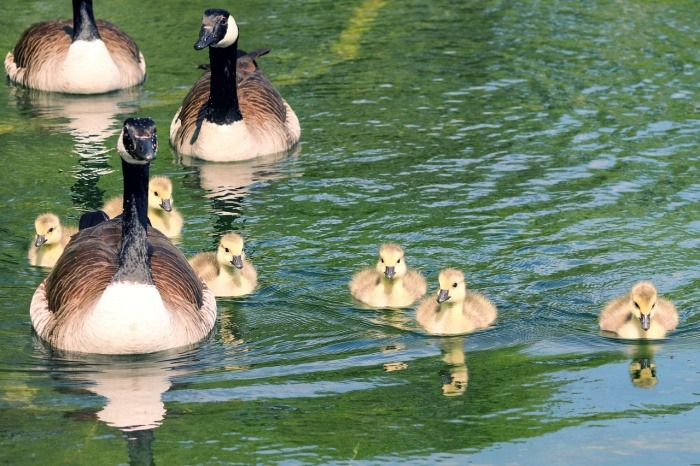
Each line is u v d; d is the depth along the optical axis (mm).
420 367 13953
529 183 19172
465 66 25281
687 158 20156
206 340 14703
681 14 28859
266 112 21812
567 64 25312
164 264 14859
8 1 29922
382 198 18766
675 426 12492
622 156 20297
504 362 14125
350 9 29281
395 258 15297
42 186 19297
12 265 16641
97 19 28375
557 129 21656
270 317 15352
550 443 12148
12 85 25375
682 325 15141
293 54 26047
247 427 12367
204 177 20250
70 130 22141
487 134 21516
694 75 24531
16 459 11695
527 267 16391
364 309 15633
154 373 13711
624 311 14906
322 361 14102
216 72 20719
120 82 24750
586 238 17156
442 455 11898
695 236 17156
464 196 18719
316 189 19328
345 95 23812
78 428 12328
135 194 14031
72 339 14180
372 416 12688
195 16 28906
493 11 29156
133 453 11812
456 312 14961
